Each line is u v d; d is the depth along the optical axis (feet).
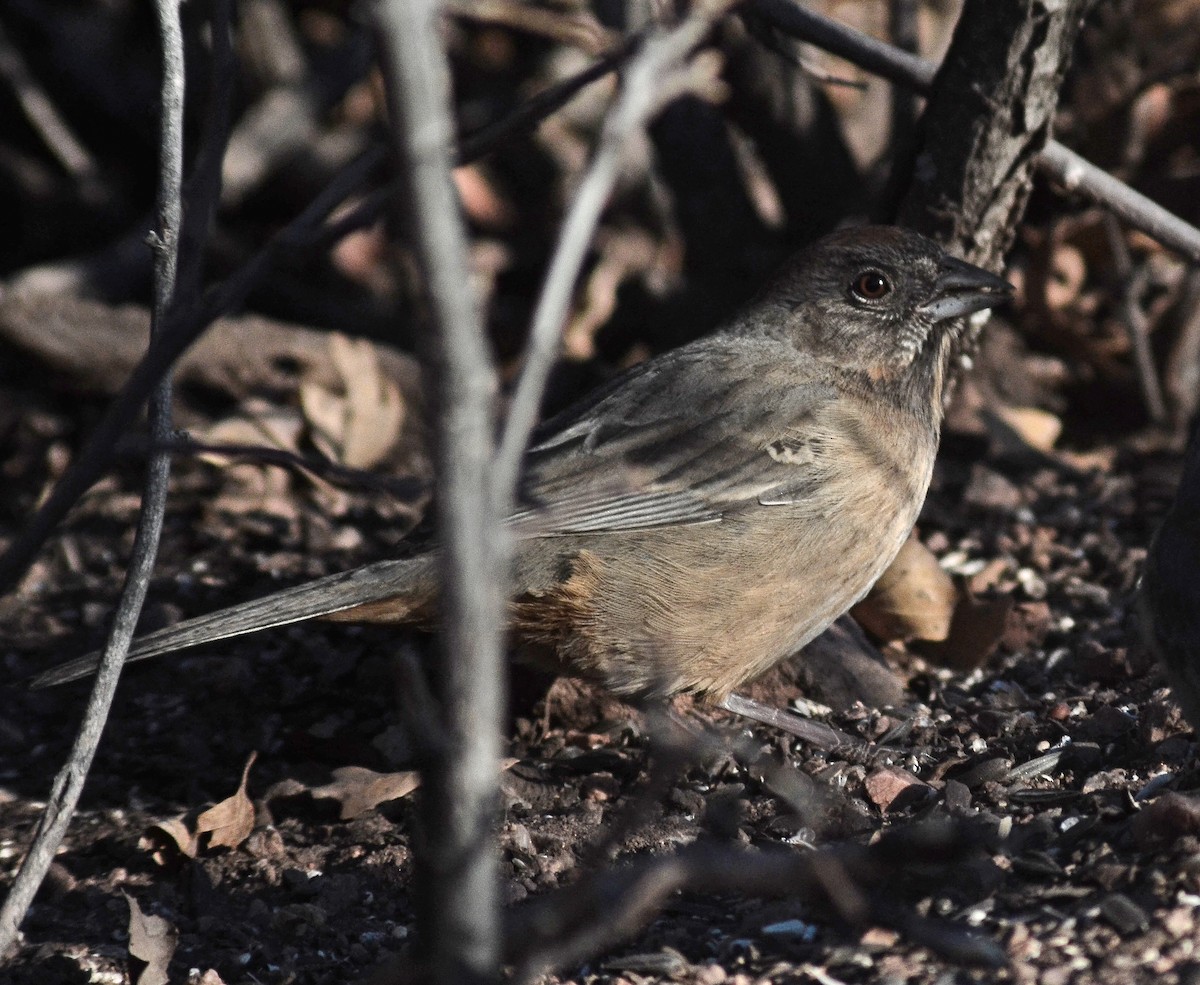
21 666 33.83
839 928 21.39
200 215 20.18
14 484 41.47
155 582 36.50
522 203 48.52
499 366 46.68
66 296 44.42
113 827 28.40
